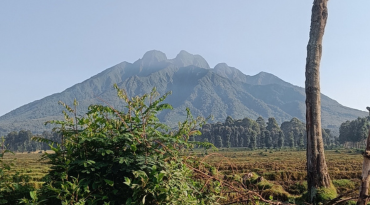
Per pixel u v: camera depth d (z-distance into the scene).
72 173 3.91
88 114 4.25
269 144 106.06
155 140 4.20
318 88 7.10
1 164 4.73
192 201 3.68
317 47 7.16
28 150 103.12
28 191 4.11
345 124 101.19
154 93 4.33
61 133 4.23
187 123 4.53
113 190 3.68
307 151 7.15
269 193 9.59
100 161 3.90
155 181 3.49
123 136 3.89
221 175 4.74
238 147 115.38
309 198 6.90
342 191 11.66
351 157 49.03
